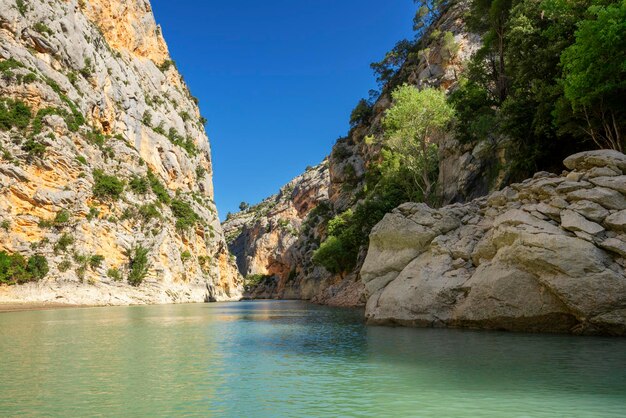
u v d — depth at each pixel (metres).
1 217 66.88
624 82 21.95
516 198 22.78
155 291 84.44
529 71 32.66
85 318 38.44
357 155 111.19
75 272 71.69
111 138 96.38
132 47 130.00
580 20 24.89
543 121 29.31
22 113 74.88
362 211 58.81
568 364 12.48
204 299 101.94
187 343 19.56
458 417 8.08
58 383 11.43
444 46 81.00
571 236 18.23
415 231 26.62
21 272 65.19
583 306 17.55
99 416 8.58
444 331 21.47
